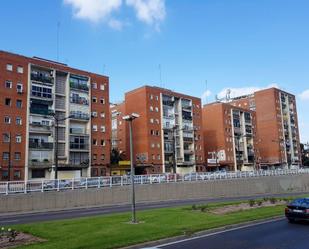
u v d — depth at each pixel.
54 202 34.25
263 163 111.19
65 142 62.84
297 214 18.28
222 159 95.69
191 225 16.05
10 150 55.31
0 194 30.95
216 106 98.88
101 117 69.25
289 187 74.06
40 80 60.91
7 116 56.12
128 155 82.94
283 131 117.88
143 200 43.50
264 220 19.48
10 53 57.91
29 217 24.45
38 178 59.00
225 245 12.38
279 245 12.40
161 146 79.56
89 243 11.85
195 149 87.50
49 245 11.56
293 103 126.88
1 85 56.09
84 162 64.62
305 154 139.50
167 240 13.16
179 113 85.56
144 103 78.75
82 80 67.00
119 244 11.80
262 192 66.19
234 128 100.94
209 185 54.78
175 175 50.53
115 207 32.81
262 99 118.69
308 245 12.41
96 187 39.00
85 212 27.06
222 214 20.59
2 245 11.77
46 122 60.78
